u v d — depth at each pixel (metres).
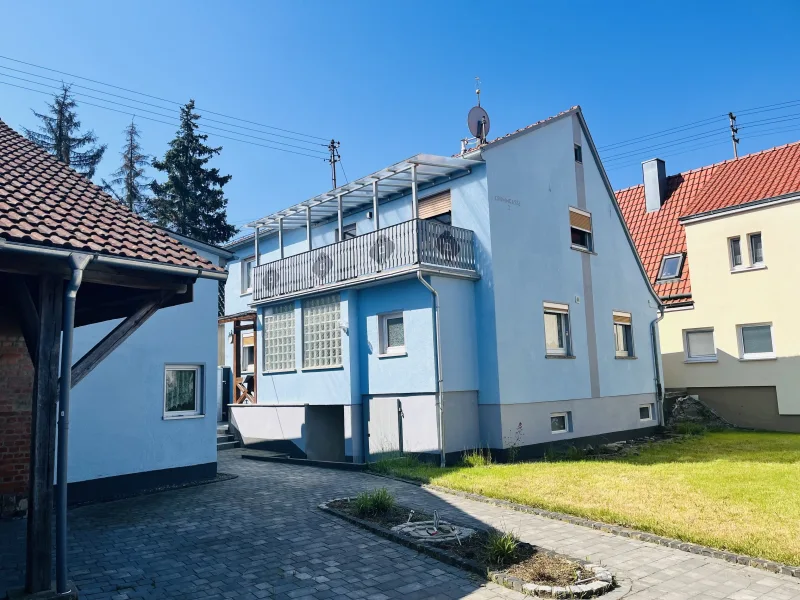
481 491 9.91
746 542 6.84
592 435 16.66
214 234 35.53
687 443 16.64
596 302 17.75
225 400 21.17
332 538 7.62
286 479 12.01
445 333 13.88
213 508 9.37
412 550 7.11
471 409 14.18
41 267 5.28
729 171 22.80
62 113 40.12
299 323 17.09
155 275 6.05
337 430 17.25
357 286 15.30
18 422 9.08
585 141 18.50
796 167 20.42
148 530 8.09
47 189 6.43
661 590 5.73
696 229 21.55
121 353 10.98
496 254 14.59
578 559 6.54
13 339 9.08
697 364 21.20
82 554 7.06
